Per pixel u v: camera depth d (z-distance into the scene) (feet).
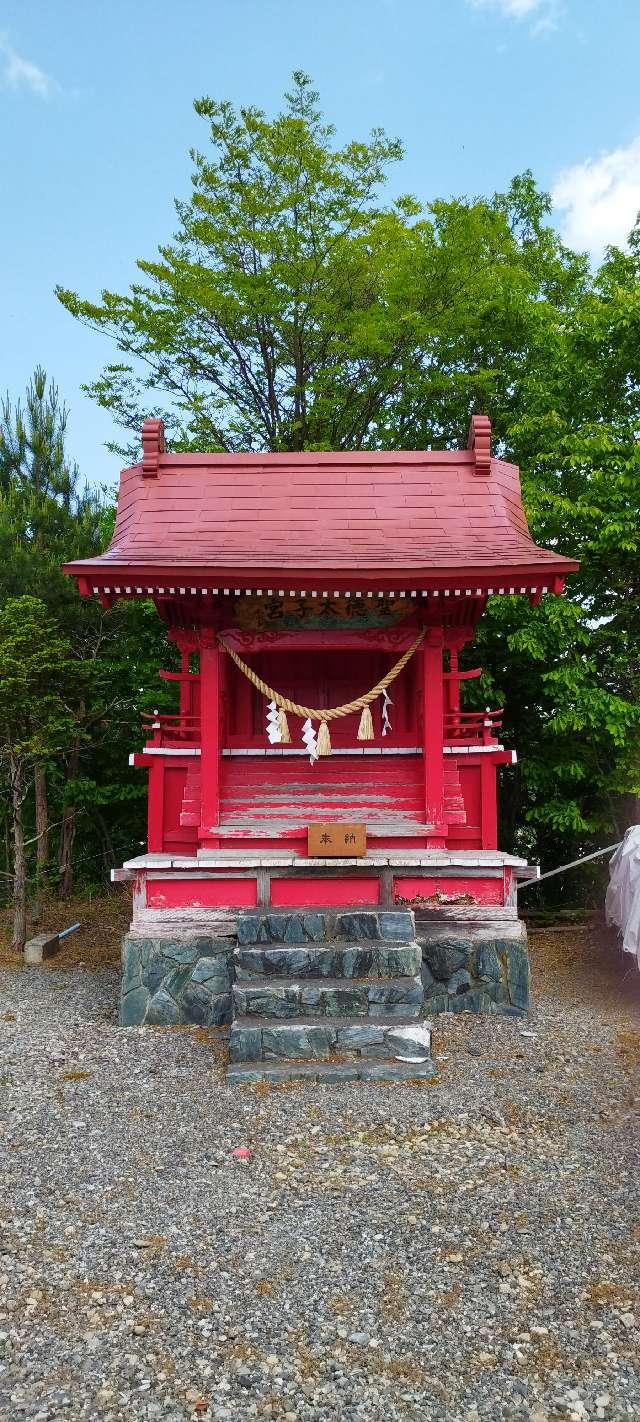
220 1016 23.76
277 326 47.85
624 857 27.86
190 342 48.44
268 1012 20.88
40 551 41.37
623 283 39.83
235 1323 11.18
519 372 47.29
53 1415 9.66
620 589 39.19
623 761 36.09
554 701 38.73
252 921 22.77
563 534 38.01
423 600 26.35
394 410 51.80
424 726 26.48
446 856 25.05
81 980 29.17
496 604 36.06
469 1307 11.46
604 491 36.40
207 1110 17.90
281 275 45.78
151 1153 16.06
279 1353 10.63
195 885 24.62
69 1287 11.96
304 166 45.62
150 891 24.59
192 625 27.27
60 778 45.21
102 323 46.78
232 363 50.65
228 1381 10.18
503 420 46.29
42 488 44.98
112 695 44.27
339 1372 10.30
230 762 27.37
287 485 28.35
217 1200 14.35
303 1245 12.97
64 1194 14.57
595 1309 11.39
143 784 45.68
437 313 46.37
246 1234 13.30
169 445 50.03
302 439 51.08
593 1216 13.69
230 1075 19.30
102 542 43.65
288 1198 14.39
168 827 27.27
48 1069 20.36
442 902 24.68
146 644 45.14
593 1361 10.47
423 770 26.96
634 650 38.17
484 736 27.25
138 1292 11.83
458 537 26.17
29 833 46.32
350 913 22.93
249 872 24.64
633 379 39.63
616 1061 20.63
